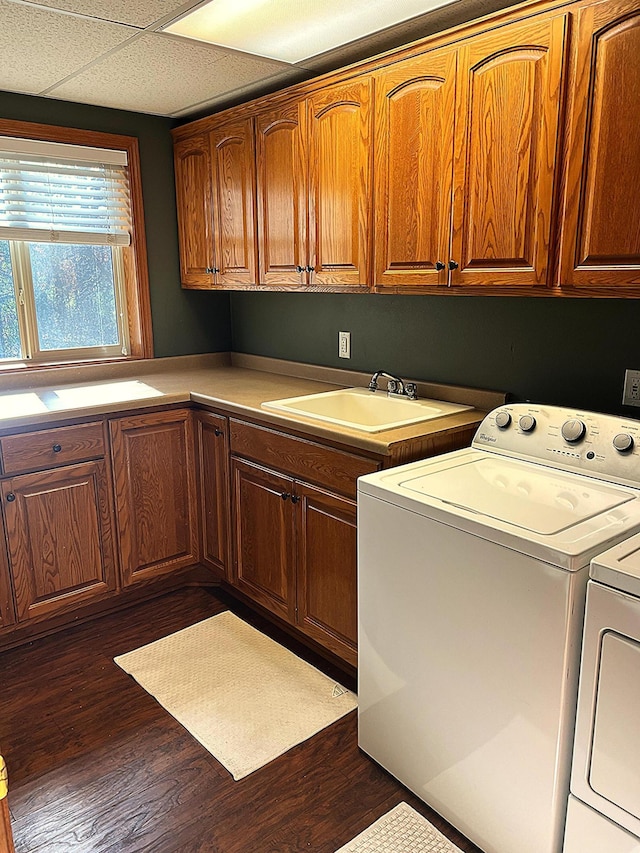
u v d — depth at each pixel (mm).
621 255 1605
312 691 2285
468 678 1593
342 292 2416
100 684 2330
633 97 1523
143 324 3270
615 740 1334
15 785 1868
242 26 2041
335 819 1754
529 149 1748
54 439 2475
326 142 2340
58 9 1885
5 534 2416
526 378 2223
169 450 2824
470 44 1837
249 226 2787
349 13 1954
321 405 2635
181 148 3131
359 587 1890
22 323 2965
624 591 1267
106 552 2713
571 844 1463
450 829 1727
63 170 2918
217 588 3070
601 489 1693
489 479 1789
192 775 1906
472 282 1959
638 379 1918
